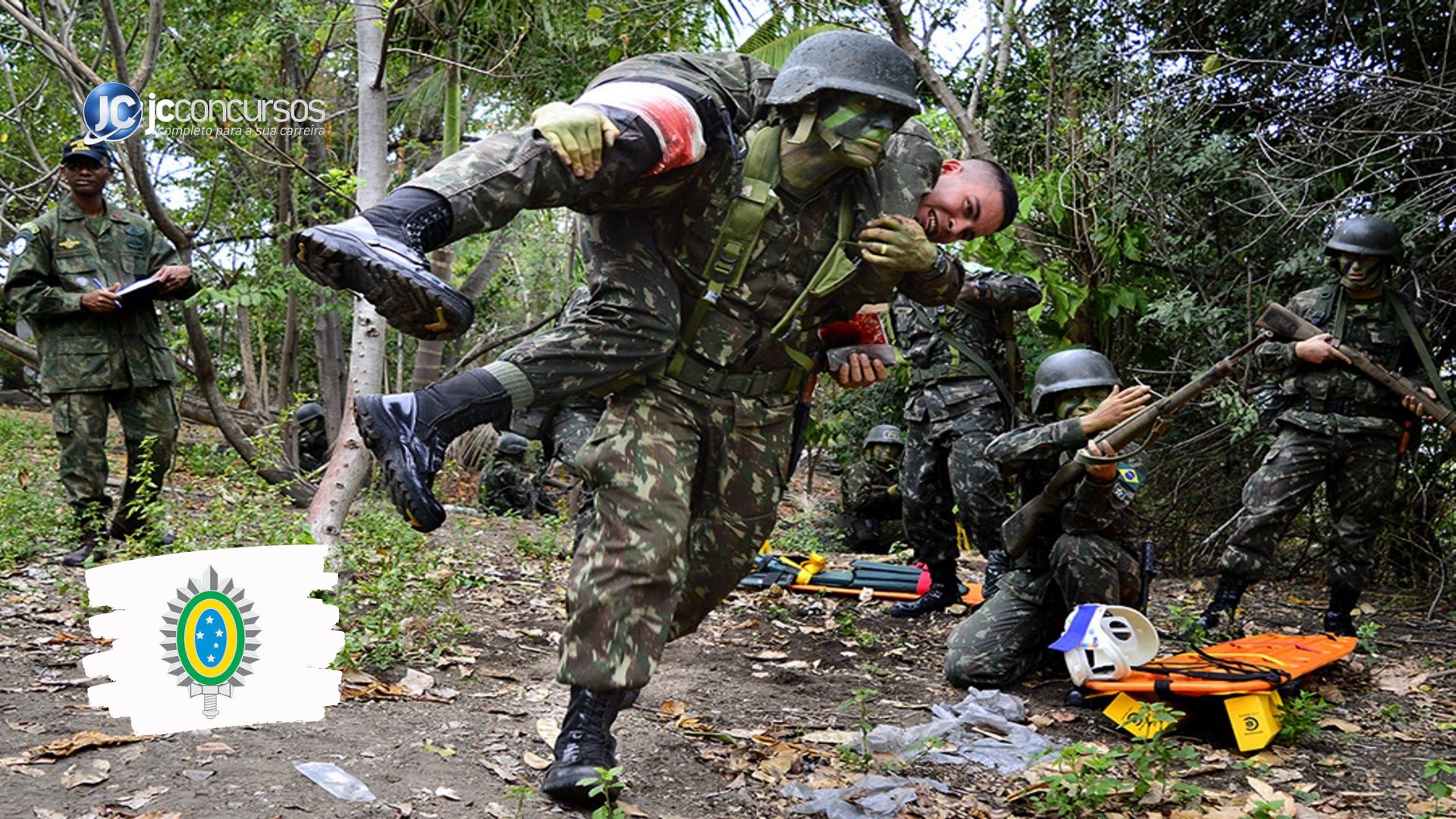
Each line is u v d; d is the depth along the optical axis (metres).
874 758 3.79
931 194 3.49
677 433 3.14
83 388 5.96
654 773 3.47
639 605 3.01
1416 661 5.95
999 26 9.86
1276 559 8.76
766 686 4.87
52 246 5.99
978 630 5.04
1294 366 6.31
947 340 6.23
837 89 2.88
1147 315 7.82
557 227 17.42
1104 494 4.73
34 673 3.88
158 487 6.27
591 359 2.91
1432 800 3.87
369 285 2.32
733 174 2.97
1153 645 4.58
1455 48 7.77
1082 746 3.50
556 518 8.72
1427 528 8.05
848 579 7.00
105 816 2.77
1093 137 8.14
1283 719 4.32
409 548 5.57
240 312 16.36
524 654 4.84
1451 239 7.09
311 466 12.74
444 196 2.48
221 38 11.00
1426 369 6.11
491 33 7.74
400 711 3.77
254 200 11.89
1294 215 6.89
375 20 5.86
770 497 3.37
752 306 3.13
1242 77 8.20
